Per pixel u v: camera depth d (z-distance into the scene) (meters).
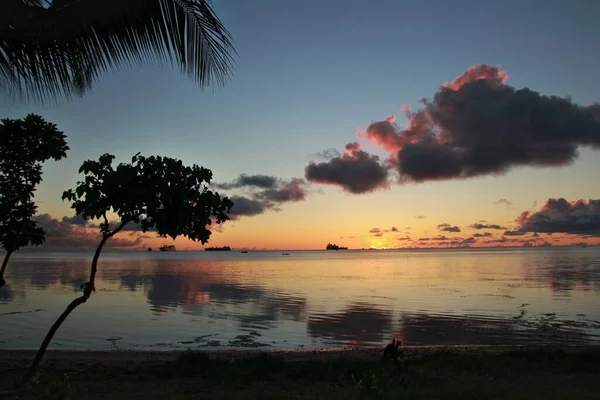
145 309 28.73
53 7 4.72
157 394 8.83
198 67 5.57
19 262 132.12
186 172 8.55
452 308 29.59
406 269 87.31
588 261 115.06
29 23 4.55
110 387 9.46
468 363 11.81
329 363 11.99
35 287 44.31
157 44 5.38
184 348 17.72
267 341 19.28
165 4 5.25
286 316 26.28
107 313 26.92
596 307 29.50
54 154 9.39
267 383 9.91
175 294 38.56
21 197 9.51
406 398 7.93
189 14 5.37
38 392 8.78
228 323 23.69
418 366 11.55
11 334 20.33
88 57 5.24
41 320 24.22
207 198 8.67
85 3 4.71
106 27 5.09
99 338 19.58
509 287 44.44
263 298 35.81
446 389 8.63
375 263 125.81
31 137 9.33
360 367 11.17
